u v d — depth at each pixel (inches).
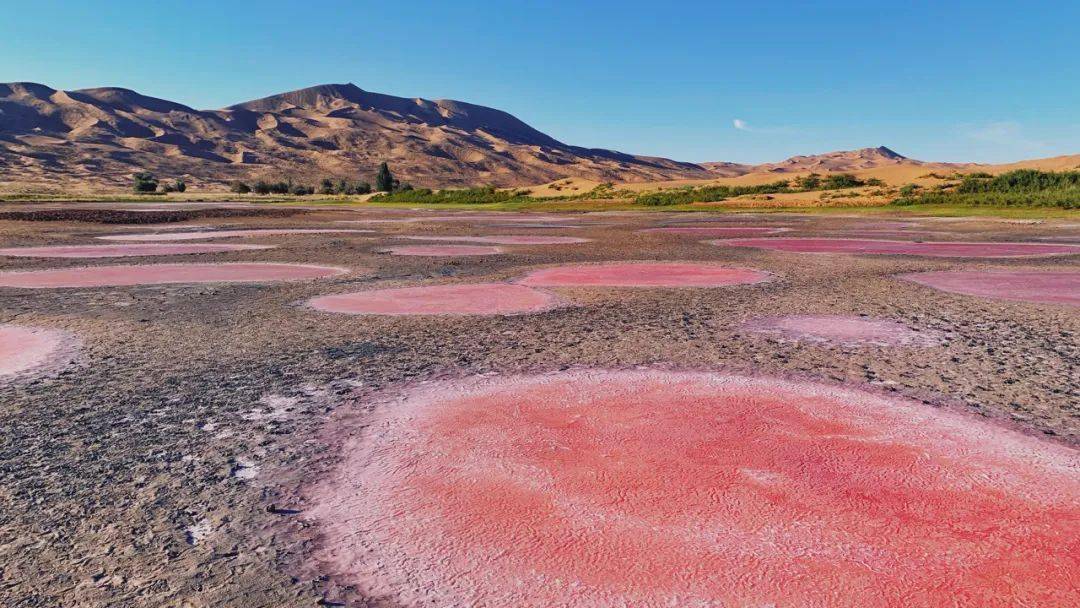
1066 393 252.8
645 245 955.3
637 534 152.1
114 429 216.5
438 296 490.6
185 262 736.3
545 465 190.1
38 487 174.2
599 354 314.7
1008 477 180.5
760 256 783.1
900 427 218.1
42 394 253.0
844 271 635.5
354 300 473.7
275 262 733.9
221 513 161.5
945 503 166.1
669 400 247.0
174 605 125.7
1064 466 187.3
